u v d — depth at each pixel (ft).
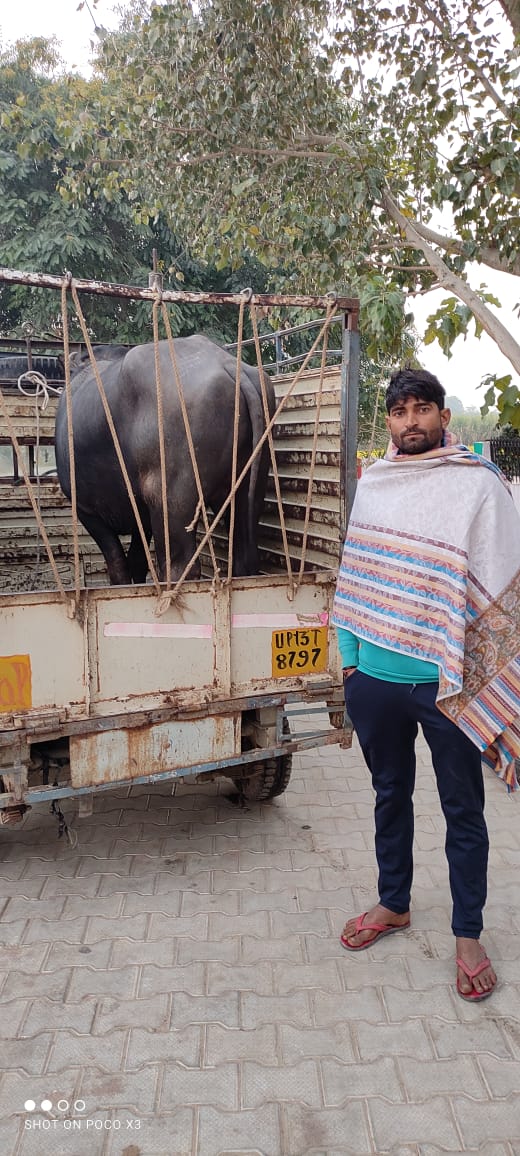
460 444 7.88
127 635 9.27
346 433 10.47
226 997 7.95
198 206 21.40
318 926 9.18
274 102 18.78
